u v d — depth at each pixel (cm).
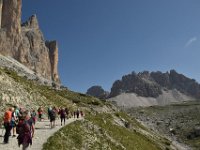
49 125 4297
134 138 6269
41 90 7281
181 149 13650
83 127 4200
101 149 3656
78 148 3281
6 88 5056
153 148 7081
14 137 3125
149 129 15238
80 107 9706
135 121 14300
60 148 2925
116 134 5122
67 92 13062
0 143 2767
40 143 2897
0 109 4319
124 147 4497
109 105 13500
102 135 4316
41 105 5781
